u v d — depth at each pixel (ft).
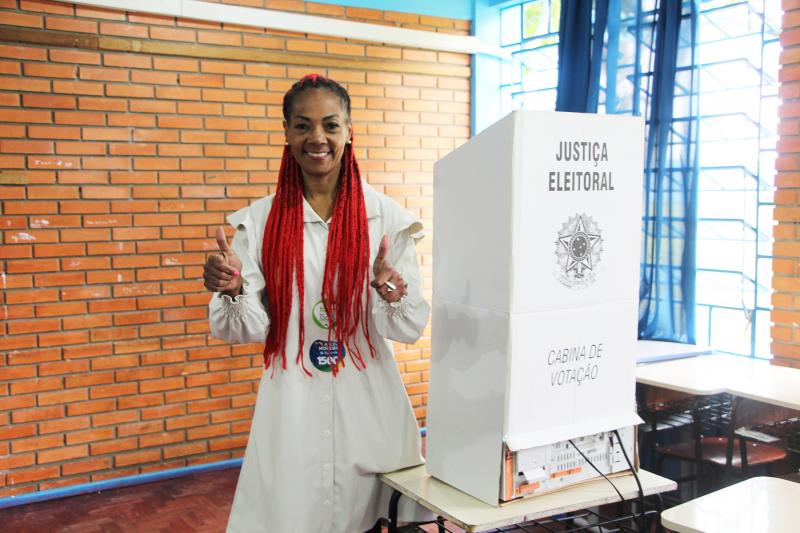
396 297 5.70
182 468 14.28
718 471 10.65
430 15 16.81
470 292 5.65
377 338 6.24
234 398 14.74
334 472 6.13
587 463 5.80
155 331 13.94
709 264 13.21
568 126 5.37
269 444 6.08
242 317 5.66
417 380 17.06
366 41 15.94
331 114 5.71
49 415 13.15
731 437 9.61
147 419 13.97
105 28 13.20
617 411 5.96
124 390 13.73
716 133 12.94
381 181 16.47
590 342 5.69
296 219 6.04
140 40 13.51
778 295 11.16
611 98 13.62
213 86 14.25
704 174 13.19
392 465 6.27
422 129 16.94
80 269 13.26
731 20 12.57
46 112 12.86
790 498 6.01
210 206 14.37
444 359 5.99
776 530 5.41
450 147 17.39
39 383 13.04
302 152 5.81
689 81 12.55
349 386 6.14
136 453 13.91
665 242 12.91
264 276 6.11
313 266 6.07
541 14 16.71
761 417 9.84
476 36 17.38
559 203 5.39
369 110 16.16
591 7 14.23
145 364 13.89
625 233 5.81
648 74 13.20
